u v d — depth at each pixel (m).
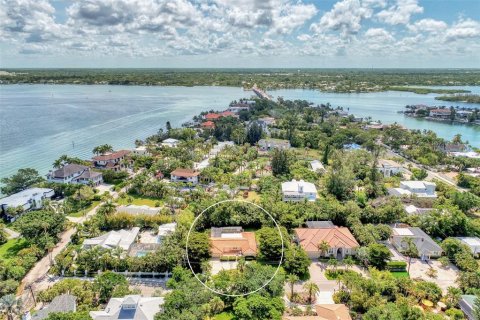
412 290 68.19
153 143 187.00
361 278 70.56
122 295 65.62
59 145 190.38
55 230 89.88
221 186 127.00
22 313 61.41
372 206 108.38
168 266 76.19
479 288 70.00
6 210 101.62
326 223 97.94
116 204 112.12
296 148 193.88
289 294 70.56
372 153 166.88
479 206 110.31
